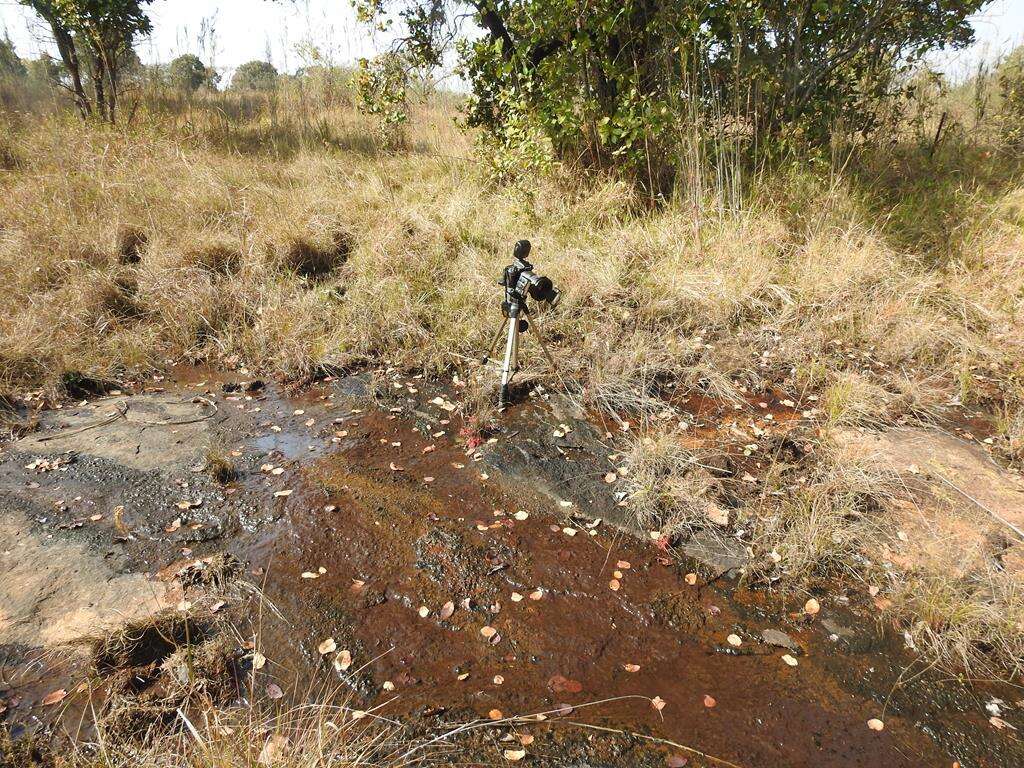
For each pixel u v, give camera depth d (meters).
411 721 2.21
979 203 6.34
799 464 3.68
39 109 12.08
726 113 6.34
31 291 5.25
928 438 3.93
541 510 3.35
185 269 5.57
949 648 2.56
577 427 4.05
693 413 4.24
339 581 2.84
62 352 4.61
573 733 2.18
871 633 2.65
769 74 6.53
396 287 5.44
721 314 5.13
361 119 10.52
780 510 3.26
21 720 2.16
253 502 3.34
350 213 6.70
